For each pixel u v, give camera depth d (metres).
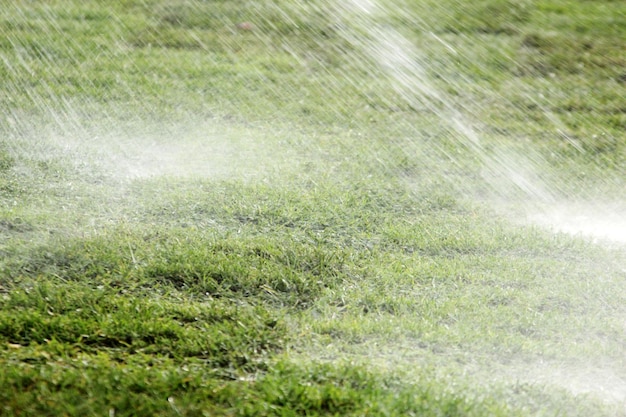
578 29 14.52
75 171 8.55
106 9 14.32
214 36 13.45
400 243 7.44
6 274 6.29
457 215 8.17
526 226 7.97
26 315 5.66
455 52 13.30
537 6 15.59
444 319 6.10
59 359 5.26
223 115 10.56
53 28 13.33
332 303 6.29
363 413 4.81
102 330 5.59
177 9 14.41
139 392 4.94
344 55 12.93
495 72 12.65
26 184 8.12
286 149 9.62
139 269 6.48
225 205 7.94
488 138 10.37
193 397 4.89
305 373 5.17
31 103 10.45
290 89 11.59
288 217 7.78
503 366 5.52
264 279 6.50
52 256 6.59
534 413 5.02
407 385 5.12
